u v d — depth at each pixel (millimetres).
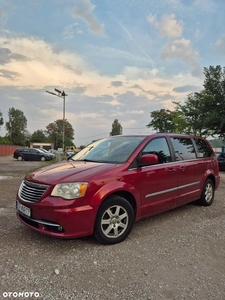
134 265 3014
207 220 4797
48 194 3293
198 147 5703
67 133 87562
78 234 3266
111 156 4270
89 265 2990
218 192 7848
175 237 3910
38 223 3367
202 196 5648
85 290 2508
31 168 15875
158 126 43062
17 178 10367
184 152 5152
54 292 2465
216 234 4078
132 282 2662
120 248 3471
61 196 3232
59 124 86812
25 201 3512
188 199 5109
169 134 5016
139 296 2430
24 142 84562
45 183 3387
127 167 3871
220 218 4945
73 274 2789
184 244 3652
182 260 3172
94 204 3354
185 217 4957
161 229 4254
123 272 2854
